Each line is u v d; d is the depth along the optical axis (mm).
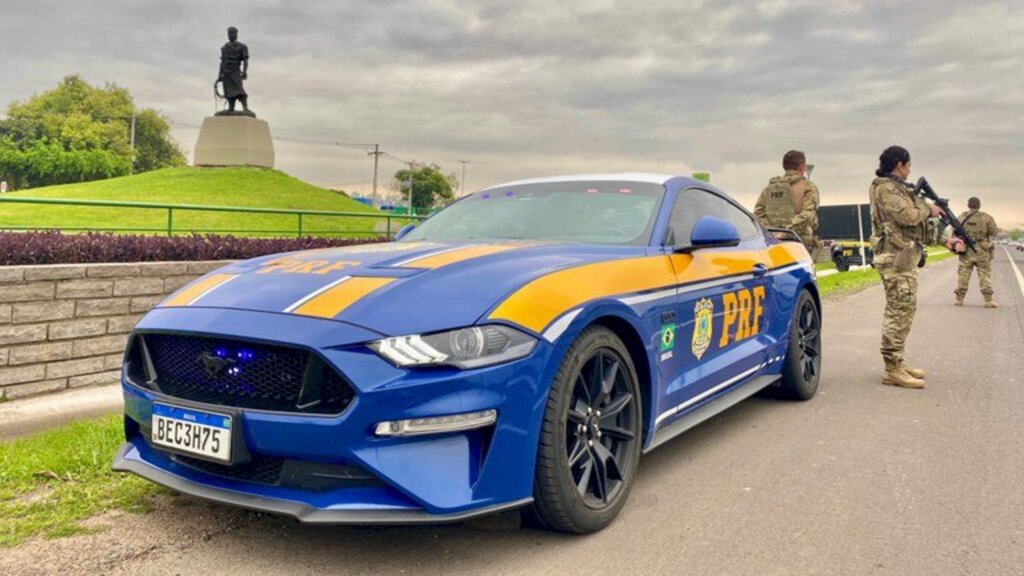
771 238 5281
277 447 2477
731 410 5133
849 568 2707
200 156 35406
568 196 4191
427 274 2818
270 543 2836
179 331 2729
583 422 2928
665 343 3445
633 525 3068
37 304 5586
